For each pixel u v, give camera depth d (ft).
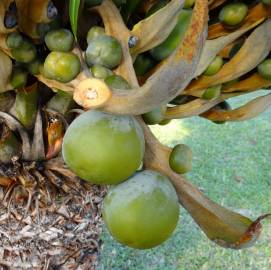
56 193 0.96
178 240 2.74
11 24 0.75
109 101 0.65
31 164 0.94
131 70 0.77
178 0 0.76
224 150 4.26
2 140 0.93
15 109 0.92
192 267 2.56
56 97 0.92
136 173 0.78
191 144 4.36
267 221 3.04
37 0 0.74
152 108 0.66
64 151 0.73
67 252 0.99
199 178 3.71
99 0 0.79
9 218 0.96
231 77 0.92
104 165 0.70
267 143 4.44
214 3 0.91
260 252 2.67
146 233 0.74
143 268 2.52
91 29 0.80
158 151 0.82
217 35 0.91
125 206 0.74
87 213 0.99
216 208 0.85
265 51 0.90
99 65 0.75
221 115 1.06
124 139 0.71
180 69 0.61
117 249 2.60
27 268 0.98
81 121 0.72
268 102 1.04
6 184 0.95
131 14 0.92
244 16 0.89
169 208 0.76
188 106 1.00
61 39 0.73
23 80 0.84
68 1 0.81
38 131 0.93
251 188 3.59
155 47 0.85
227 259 2.62
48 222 0.96
